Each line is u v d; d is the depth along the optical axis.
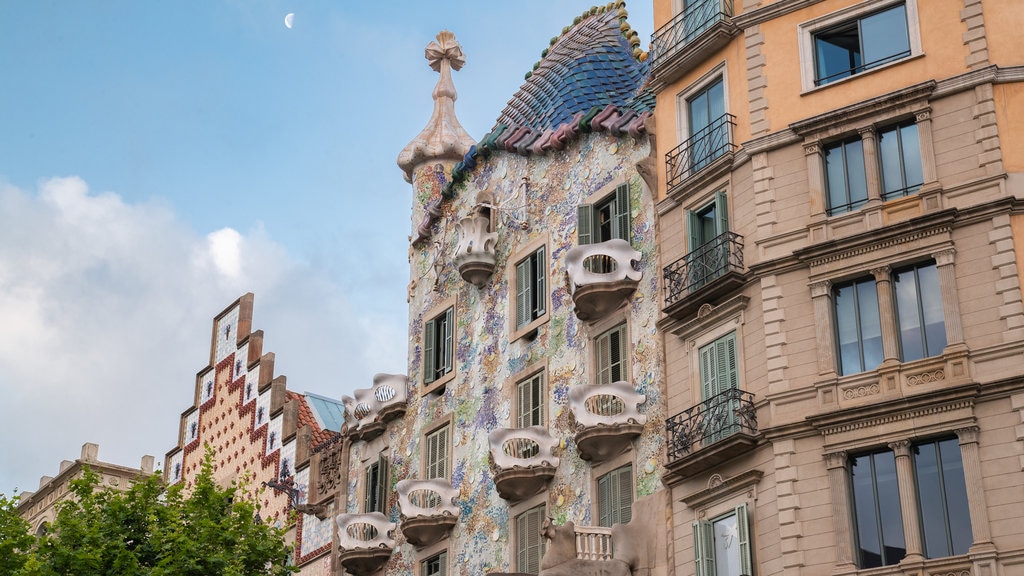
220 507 38.38
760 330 32.03
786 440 30.52
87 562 35.34
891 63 32.59
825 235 31.88
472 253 41.19
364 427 44.34
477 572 38.03
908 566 28.09
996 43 31.67
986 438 28.42
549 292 38.72
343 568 43.06
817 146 32.75
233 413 50.72
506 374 39.44
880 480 29.34
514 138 41.72
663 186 36.12
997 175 30.33
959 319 29.58
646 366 34.81
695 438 32.25
